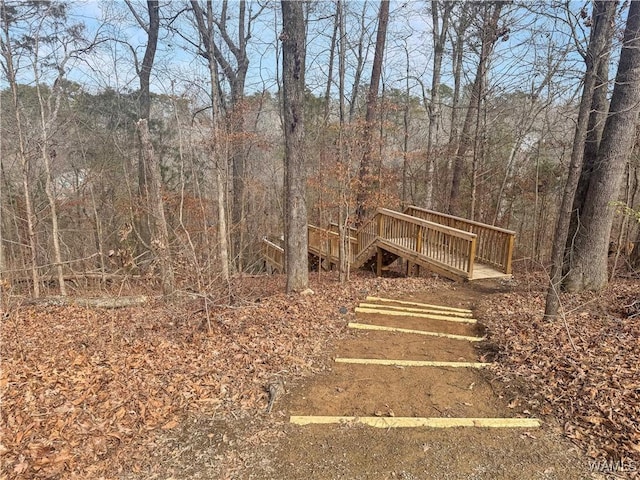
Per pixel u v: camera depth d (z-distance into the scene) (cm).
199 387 392
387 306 666
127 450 305
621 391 341
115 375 407
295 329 549
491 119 1273
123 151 1489
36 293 825
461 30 1202
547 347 450
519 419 332
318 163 1154
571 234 682
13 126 965
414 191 1658
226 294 705
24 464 277
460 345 507
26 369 408
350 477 276
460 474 274
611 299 601
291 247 755
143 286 962
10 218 1177
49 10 843
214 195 1328
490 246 898
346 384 401
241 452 305
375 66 1181
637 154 960
